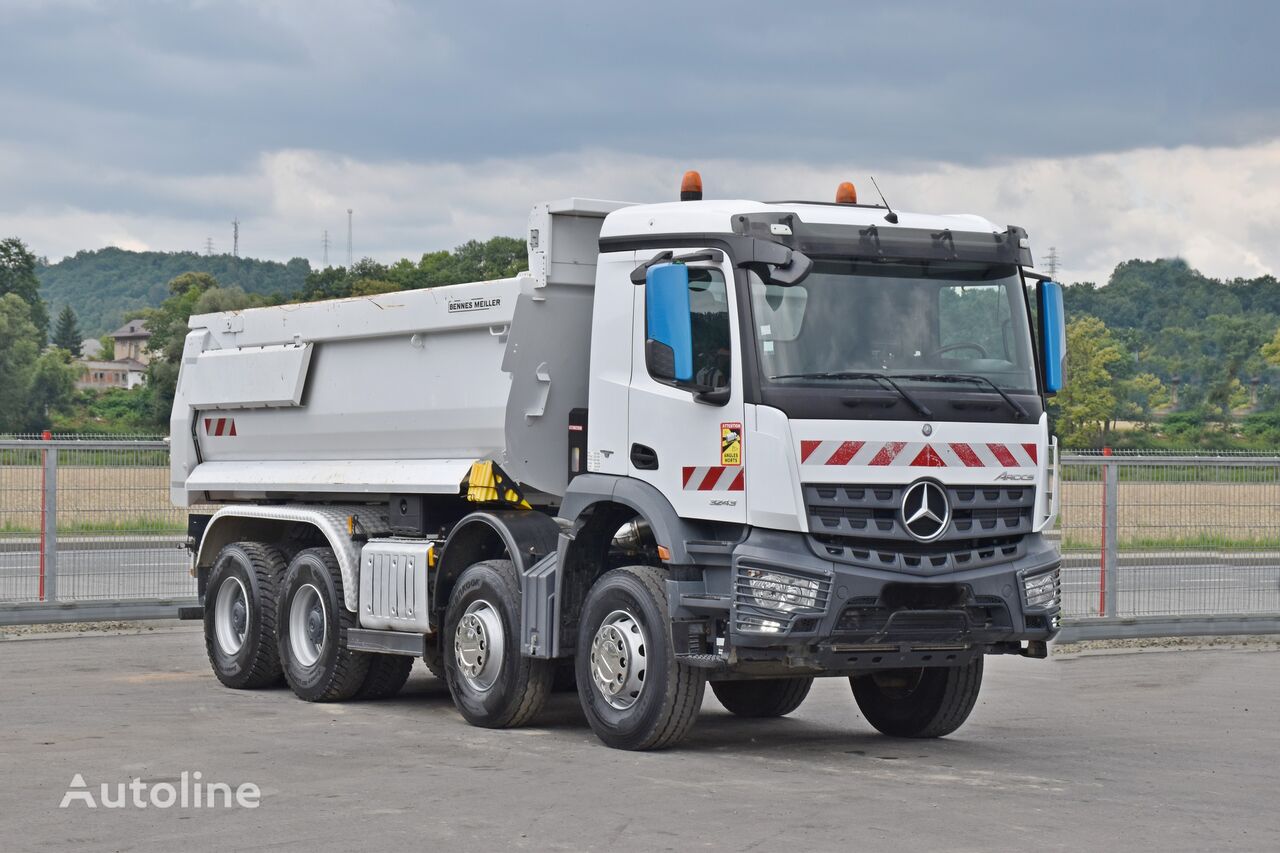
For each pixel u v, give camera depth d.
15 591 17.09
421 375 12.05
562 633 10.52
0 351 114.25
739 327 9.40
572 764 9.41
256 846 7.14
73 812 7.88
